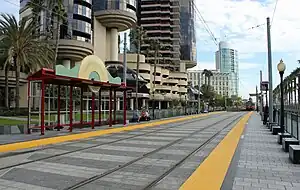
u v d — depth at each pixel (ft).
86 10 220.02
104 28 260.01
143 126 97.25
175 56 413.39
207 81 443.32
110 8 249.96
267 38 87.10
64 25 203.51
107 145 50.44
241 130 79.46
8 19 120.47
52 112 80.02
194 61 437.58
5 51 123.34
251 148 45.39
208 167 31.76
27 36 121.60
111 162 35.27
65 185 25.16
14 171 30.53
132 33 209.87
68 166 32.96
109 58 262.26
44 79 66.80
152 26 406.00
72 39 203.21
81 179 27.20
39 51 126.31
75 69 72.79
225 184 24.93
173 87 375.86
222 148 45.62
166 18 406.41
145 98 258.37
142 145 50.44
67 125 76.54
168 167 32.50
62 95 91.81
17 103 123.95
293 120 53.78
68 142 55.16
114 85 88.38
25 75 169.07
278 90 156.25
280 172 29.19
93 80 77.05
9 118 106.11
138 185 25.18
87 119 94.07
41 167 32.48
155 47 255.70
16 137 59.21
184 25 419.33
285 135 48.03
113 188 24.30
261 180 26.14
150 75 319.88
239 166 32.09
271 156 38.24
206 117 174.60
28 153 42.19
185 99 367.04
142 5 408.26
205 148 47.03
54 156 39.45
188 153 41.93
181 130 81.87
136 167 32.50
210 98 408.05
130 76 233.14
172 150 44.80
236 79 411.34
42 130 65.10
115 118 100.89
